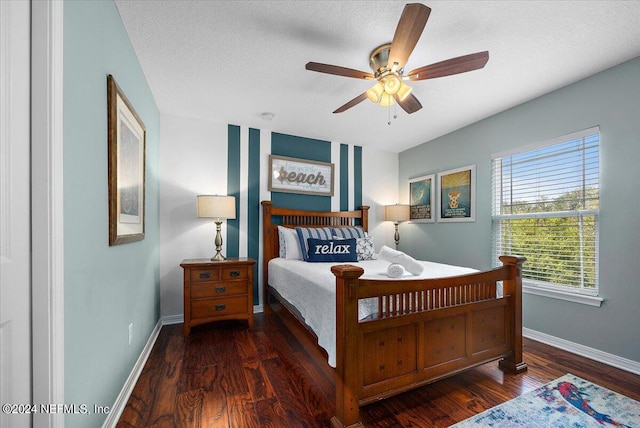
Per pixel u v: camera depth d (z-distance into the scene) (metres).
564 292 2.33
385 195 4.39
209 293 2.72
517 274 1.99
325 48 1.91
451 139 3.56
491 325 1.90
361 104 2.81
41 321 0.89
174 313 3.02
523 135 2.73
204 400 1.63
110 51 1.44
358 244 3.32
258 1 1.51
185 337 2.61
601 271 2.15
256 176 3.48
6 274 0.81
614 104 2.10
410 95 1.95
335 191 3.98
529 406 1.58
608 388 1.76
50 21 0.91
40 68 0.90
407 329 1.59
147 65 2.11
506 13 1.58
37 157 0.90
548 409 1.55
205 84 2.40
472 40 1.81
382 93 1.96
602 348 2.12
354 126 3.40
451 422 1.46
